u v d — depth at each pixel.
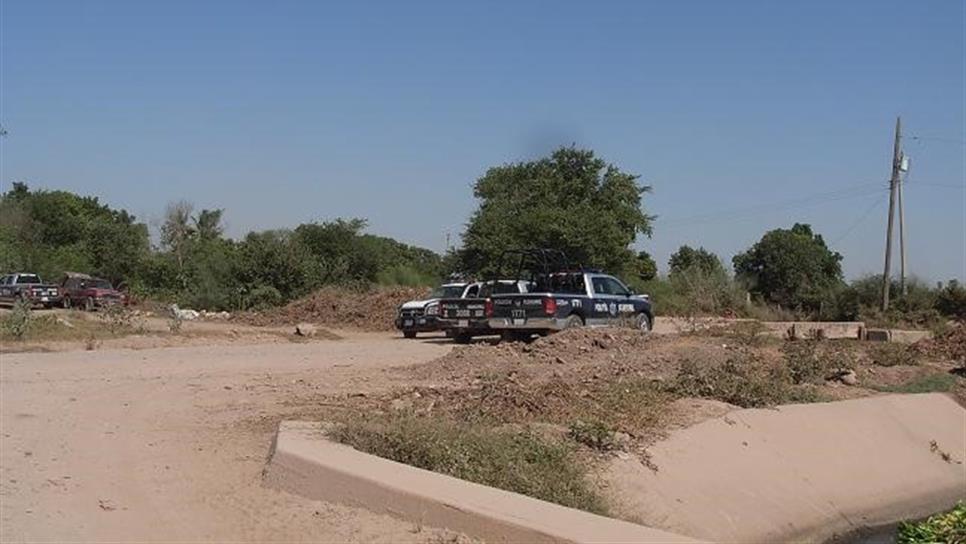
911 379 21.09
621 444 11.91
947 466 16.31
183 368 19.83
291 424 11.22
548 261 29.72
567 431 11.91
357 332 36.53
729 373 16.67
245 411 13.48
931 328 33.34
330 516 7.97
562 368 17.92
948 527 6.98
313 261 50.50
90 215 81.50
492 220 46.78
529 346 21.23
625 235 49.81
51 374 18.28
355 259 55.62
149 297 52.00
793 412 15.52
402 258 67.00
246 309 47.88
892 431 16.61
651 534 6.77
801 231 72.81
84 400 14.66
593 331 21.92
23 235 69.75
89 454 10.55
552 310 24.42
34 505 8.34
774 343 24.73
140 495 8.79
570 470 10.02
